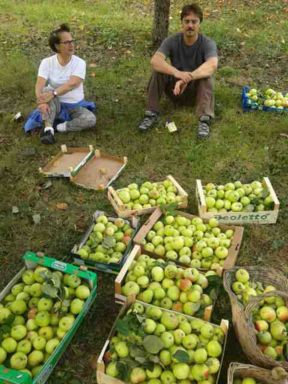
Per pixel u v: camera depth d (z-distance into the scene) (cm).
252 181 509
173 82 594
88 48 840
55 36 532
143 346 296
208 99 575
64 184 501
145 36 877
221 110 633
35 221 452
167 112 622
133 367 290
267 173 520
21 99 671
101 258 386
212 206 443
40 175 513
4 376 283
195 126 592
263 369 286
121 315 325
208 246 398
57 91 552
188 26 543
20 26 944
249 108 632
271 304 331
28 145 564
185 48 577
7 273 400
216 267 373
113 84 707
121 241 407
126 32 899
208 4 1087
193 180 509
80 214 463
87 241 406
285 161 538
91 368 330
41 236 439
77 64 565
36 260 361
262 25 938
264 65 772
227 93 671
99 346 345
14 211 463
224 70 742
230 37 867
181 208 465
